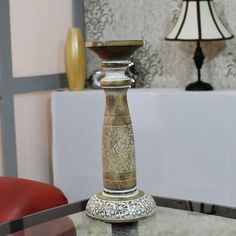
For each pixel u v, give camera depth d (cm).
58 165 288
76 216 143
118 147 125
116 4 301
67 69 287
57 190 159
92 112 275
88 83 303
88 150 278
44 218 143
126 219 127
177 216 141
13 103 271
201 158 248
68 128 283
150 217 133
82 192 283
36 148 289
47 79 292
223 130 242
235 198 242
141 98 260
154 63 291
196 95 246
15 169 274
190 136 250
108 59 123
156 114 258
